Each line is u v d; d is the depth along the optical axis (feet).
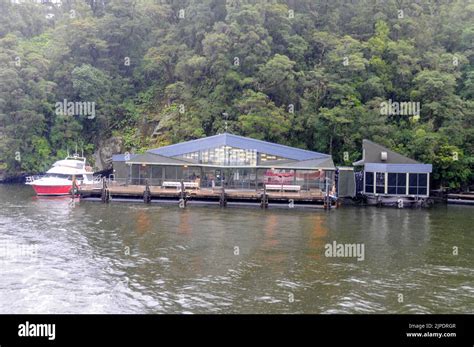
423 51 208.64
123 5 250.57
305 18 224.74
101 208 123.24
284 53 208.03
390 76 197.98
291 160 145.89
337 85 179.52
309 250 74.08
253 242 79.61
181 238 82.38
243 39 193.88
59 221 100.01
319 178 143.43
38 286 54.65
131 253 70.69
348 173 148.36
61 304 49.16
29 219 102.53
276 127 171.94
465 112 169.37
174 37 236.43
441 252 73.82
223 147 147.23
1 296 51.29
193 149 149.28
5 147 211.41
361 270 62.64
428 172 139.64
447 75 174.70
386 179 141.79
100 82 224.74
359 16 232.12
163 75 241.35
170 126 202.39
